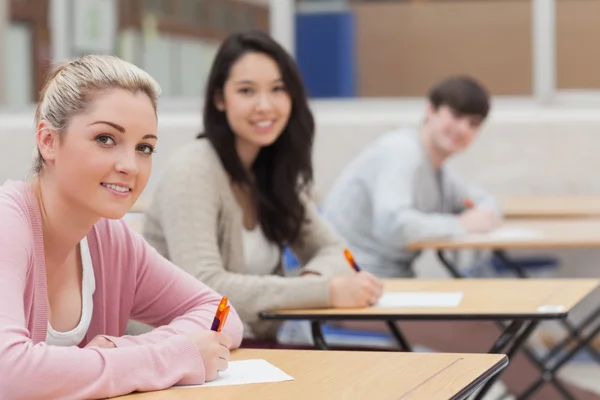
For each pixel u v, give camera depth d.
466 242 4.05
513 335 2.41
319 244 3.06
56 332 1.83
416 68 6.14
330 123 6.10
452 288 2.86
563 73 6.12
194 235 2.69
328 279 2.61
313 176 3.01
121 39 6.38
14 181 1.78
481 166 6.05
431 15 6.12
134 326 2.58
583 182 6.00
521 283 2.93
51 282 1.83
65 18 6.43
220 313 1.82
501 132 6.03
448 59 6.13
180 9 6.34
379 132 6.06
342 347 2.92
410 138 4.39
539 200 5.64
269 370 1.77
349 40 6.21
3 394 1.52
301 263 3.12
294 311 2.57
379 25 6.17
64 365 1.55
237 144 2.91
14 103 6.49
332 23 6.22
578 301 2.59
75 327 1.88
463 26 6.10
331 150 6.11
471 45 6.11
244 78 2.86
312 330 2.52
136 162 1.69
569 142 6.00
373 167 4.29
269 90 2.88
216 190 2.78
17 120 6.32
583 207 5.20
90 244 1.93
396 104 6.16
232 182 2.87
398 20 6.15
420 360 1.82
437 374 1.70
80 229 1.78
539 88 6.10
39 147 1.72
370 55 6.19
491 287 2.87
